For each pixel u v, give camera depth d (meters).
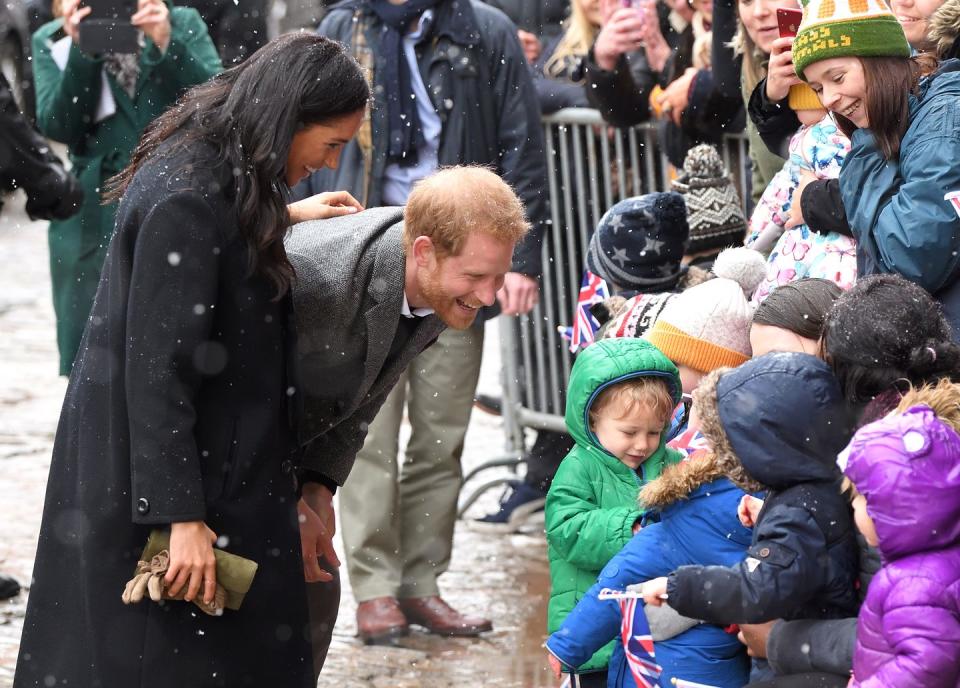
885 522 5.38
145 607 6.46
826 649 5.77
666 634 6.53
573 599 7.45
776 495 5.94
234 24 16.59
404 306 6.84
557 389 12.73
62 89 12.41
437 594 10.61
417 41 10.98
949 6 7.46
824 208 7.85
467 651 10.04
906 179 6.96
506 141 11.24
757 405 5.87
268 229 6.37
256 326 6.48
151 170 6.45
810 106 8.26
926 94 7.06
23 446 14.55
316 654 7.64
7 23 18.80
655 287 8.88
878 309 5.98
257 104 6.37
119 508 6.44
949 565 5.34
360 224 6.91
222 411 6.49
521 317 12.89
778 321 6.76
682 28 11.54
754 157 10.05
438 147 11.03
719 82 10.50
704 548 6.46
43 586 6.69
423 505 10.77
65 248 12.61
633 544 6.64
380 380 7.23
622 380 7.23
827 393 5.88
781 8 8.38
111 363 6.45
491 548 12.25
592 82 11.55
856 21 7.00
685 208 8.96
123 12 12.27
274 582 6.63
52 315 20.50
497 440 15.53
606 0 11.76
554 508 7.40
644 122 11.75
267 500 6.60
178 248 6.26
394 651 10.06
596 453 7.41
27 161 11.35
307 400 7.16
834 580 5.85
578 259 12.52
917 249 6.82
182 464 6.27
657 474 7.43
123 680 6.46
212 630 6.52
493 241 6.54
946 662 5.25
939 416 5.54
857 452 5.45
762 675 6.25
